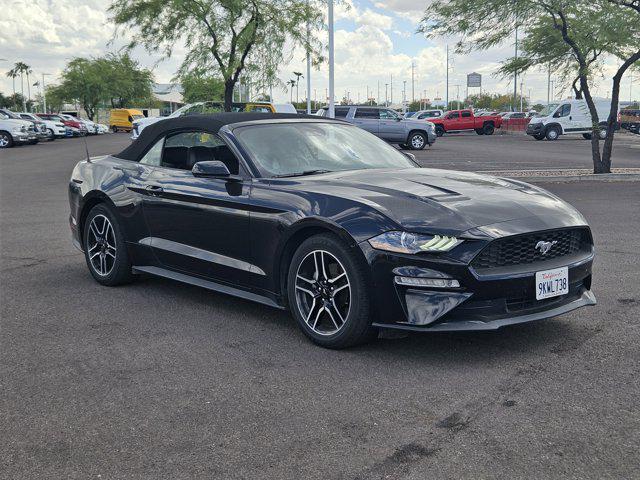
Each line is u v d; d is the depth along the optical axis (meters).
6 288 5.61
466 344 4.02
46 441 2.87
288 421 3.02
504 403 3.15
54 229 8.75
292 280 4.14
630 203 10.60
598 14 13.51
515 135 44.94
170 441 2.85
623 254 6.61
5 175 17.14
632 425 2.89
